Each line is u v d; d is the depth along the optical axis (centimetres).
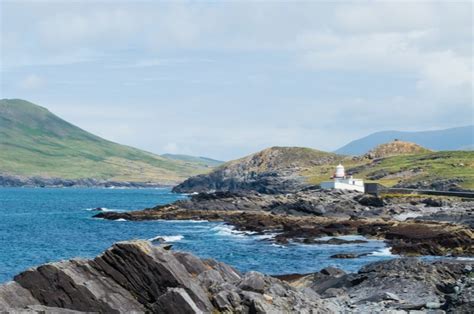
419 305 3753
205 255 8538
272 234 11581
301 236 10838
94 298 3095
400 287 4312
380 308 3744
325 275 5141
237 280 3578
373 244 9650
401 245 8812
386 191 19175
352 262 7619
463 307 3503
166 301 3011
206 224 14438
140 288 3231
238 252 8862
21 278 3147
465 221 11856
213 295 3238
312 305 3503
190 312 2980
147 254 3250
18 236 12119
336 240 9969
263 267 7294
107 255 3291
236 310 3138
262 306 3145
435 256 8100
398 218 13412
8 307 2959
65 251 9700
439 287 4228
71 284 3119
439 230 10006
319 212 14350
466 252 8275
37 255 9138
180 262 3578
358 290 4403
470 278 4144
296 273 6731
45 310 2902
